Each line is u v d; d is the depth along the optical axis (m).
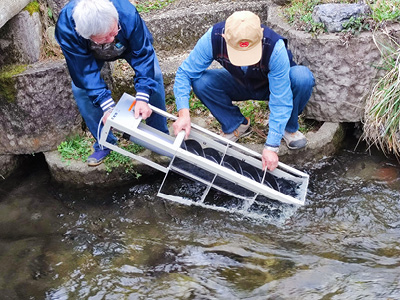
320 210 3.28
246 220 3.25
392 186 3.41
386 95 3.40
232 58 2.83
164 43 4.37
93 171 3.61
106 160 3.62
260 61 2.93
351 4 3.59
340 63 3.51
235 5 4.42
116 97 4.01
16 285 2.91
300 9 3.89
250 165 3.28
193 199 3.47
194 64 3.14
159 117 3.42
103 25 2.53
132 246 3.13
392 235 3.05
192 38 4.38
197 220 3.28
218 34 2.96
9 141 3.74
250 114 3.92
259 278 2.84
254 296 2.72
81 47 2.78
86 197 3.59
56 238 3.25
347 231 3.11
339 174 3.57
